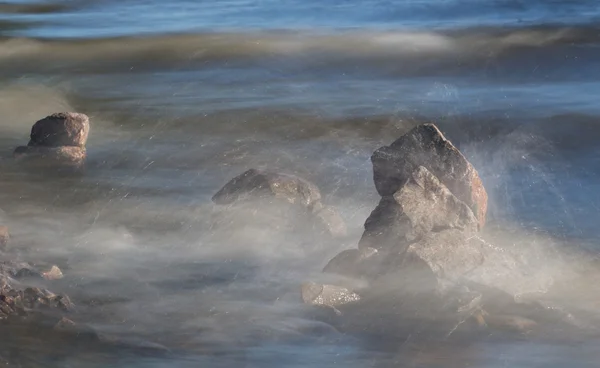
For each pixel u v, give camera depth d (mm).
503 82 56781
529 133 43094
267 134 42344
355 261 24469
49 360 20688
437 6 91500
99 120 46625
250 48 69062
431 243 23969
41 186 33562
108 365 20453
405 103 49875
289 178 29047
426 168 25953
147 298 23797
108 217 30062
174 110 48375
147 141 40938
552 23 80562
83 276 25078
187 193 32688
